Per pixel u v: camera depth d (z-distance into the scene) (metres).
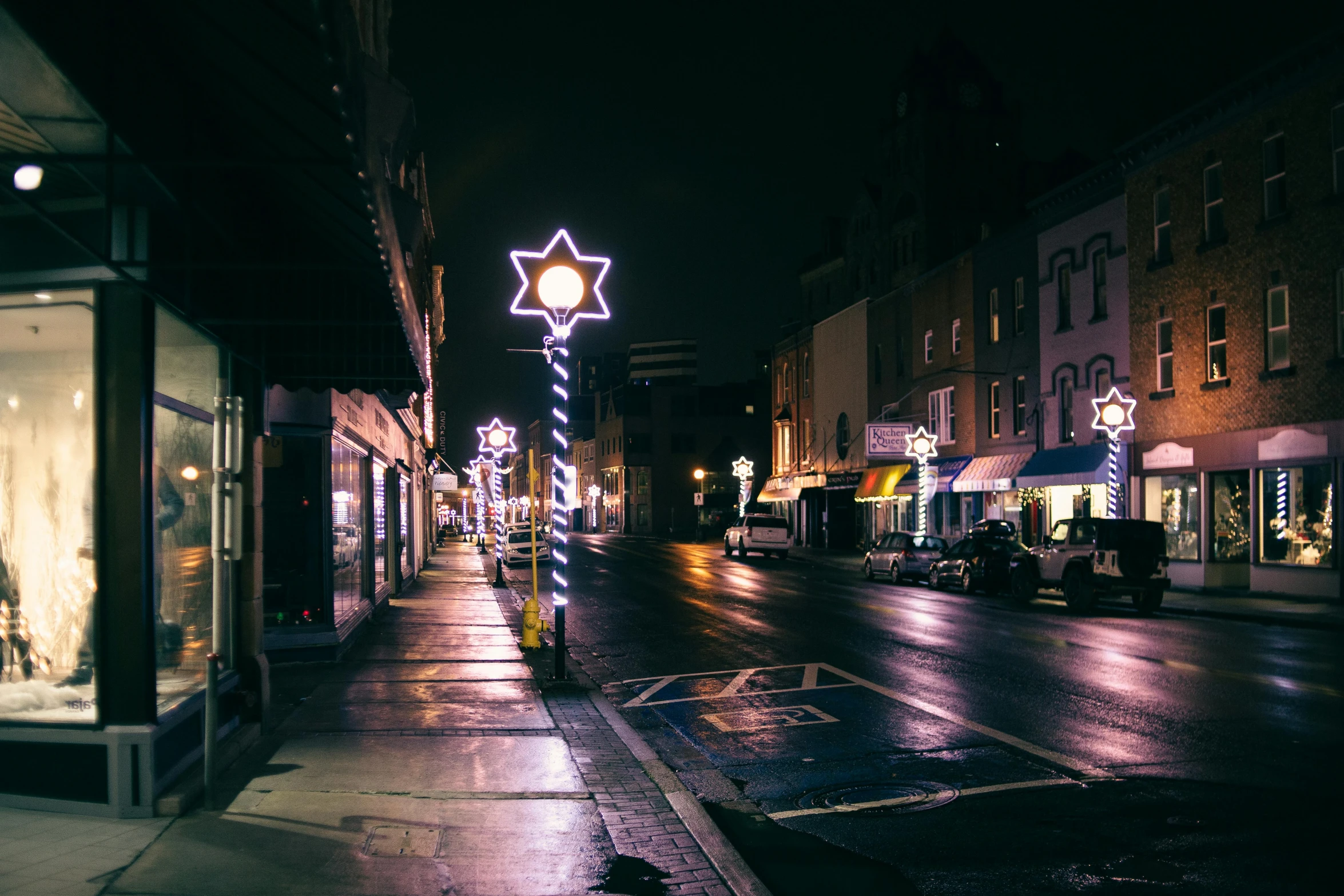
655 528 94.75
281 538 13.75
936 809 6.84
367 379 9.77
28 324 6.22
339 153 5.69
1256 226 23.80
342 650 14.07
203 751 7.21
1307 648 14.58
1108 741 8.62
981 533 29.89
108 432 6.08
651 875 5.52
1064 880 5.48
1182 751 8.19
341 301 8.83
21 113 4.97
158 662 6.57
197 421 7.53
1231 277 24.67
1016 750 8.41
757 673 12.96
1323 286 21.92
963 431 39.19
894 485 43.78
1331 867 5.59
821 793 7.37
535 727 9.32
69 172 5.55
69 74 4.49
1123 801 6.88
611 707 10.64
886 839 6.26
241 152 6.66
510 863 5.61
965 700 10.72
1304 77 22.34
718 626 18.47
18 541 6.24
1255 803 6.75
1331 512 21.66
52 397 6.23
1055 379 32.78
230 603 8.46
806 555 48.56
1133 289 28.53
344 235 7.46
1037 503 33.56
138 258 5.88
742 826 6.61
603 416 106.81
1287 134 22.95
